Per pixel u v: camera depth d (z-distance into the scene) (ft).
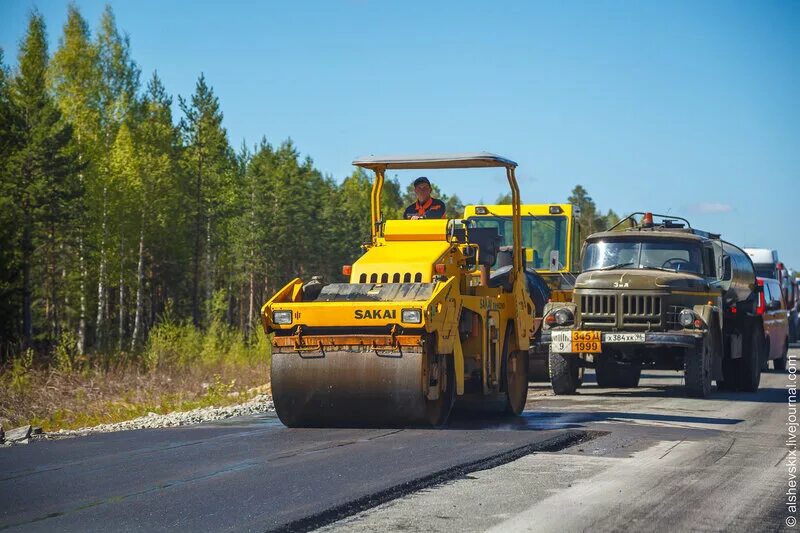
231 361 88.53
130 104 206.49
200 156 225.15
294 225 280.92
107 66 202.59
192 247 221.05
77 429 45.68
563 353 59.77
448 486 26.58
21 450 34.30
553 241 79.82
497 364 44.09
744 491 26.55
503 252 47.37
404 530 21.50
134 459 31.55
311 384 38.45
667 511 23.85
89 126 191.42
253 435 37.47
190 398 61.46
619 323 59.67
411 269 40.19
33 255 167.63
